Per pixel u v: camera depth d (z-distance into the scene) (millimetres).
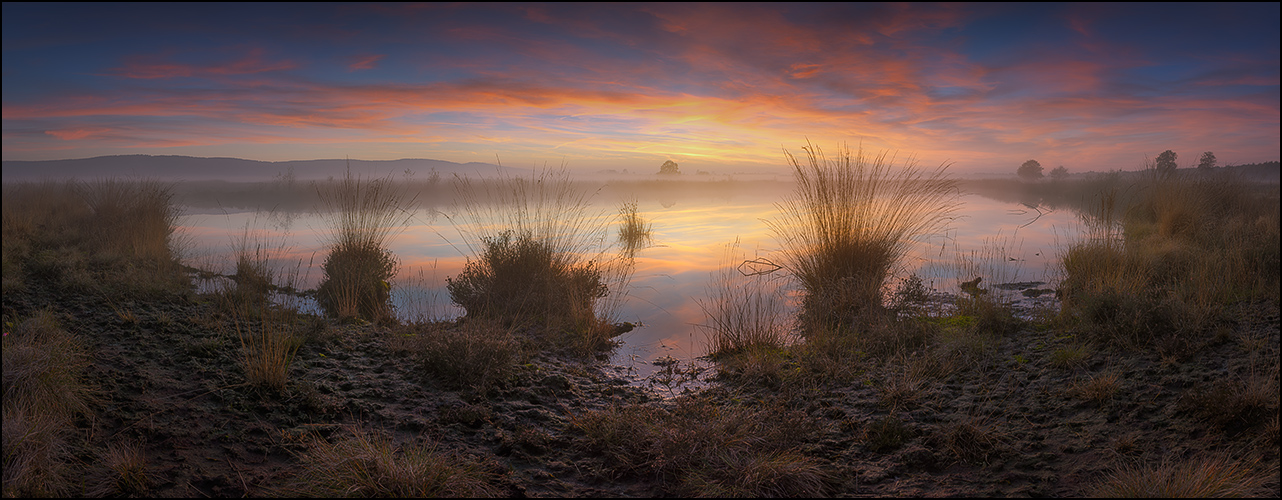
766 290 7383
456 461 3002
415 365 4402
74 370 3555
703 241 11727
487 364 4133
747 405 3910
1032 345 4637
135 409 3293
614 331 5766
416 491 2676
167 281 6488
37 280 6301
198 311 5449
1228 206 9766
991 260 9039
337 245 8109
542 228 7457
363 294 6703
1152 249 6969
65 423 2992
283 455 3025
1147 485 2527
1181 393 3395
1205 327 4254
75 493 2527
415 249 10477
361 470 2787
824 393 4059
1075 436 3145
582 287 6660
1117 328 4438
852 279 6434
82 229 9742
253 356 4168
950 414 3561
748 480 2791
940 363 4387
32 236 8719
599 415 3574
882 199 7398
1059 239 11250
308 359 4395
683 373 4676
